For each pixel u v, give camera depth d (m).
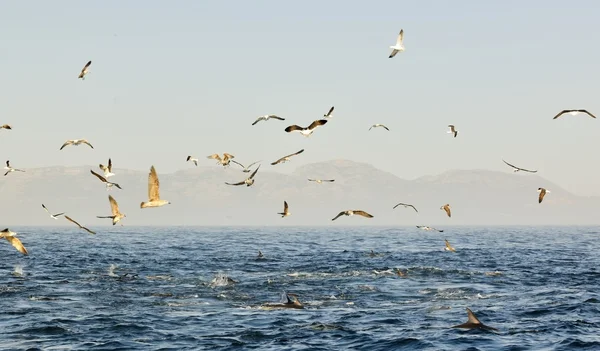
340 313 36.50
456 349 28.52
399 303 39.94
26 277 52.31
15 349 28.78
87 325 33.09
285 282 49.56
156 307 38.12
